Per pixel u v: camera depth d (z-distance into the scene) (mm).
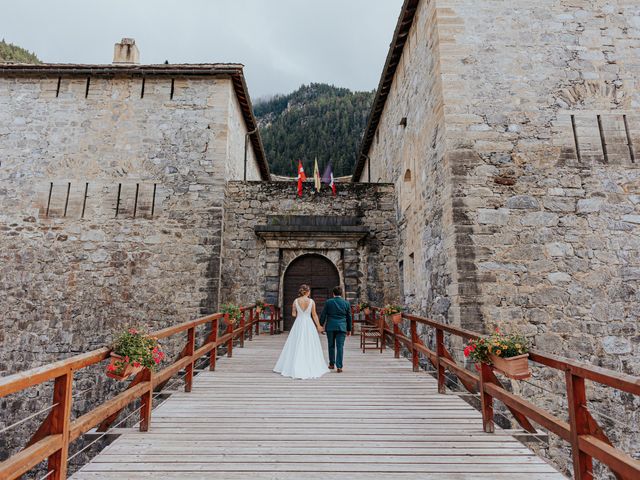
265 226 11914
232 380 6254
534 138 7727
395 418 4629
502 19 8227
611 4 8344
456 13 8227
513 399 3715
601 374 2570
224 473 3303
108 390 10023
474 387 5617
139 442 3918
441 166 7961
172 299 10742
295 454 3676
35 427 9812
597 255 7223
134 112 11758
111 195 11266
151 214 11188
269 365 7340
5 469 2158
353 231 12133
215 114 11820
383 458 3609
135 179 11375
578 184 7539
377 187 12727
